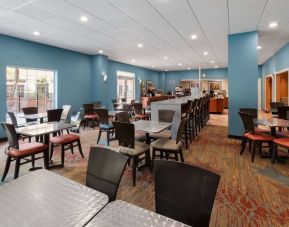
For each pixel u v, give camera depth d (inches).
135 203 96.7
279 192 106.3
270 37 236.2
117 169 57.2
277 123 149.6
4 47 216.1
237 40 214.1
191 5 145.5
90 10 152.6
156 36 224.8
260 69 482.3
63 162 141.9
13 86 243.9
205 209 46.9
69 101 299.1
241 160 154.6
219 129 277.3
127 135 112.4
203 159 156.8
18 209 42.7
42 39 235.9
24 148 118.6
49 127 134.0
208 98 366.9
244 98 212.8
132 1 138.2
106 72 346.9
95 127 283.1
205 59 393.1
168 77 623.2
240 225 80.6
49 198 47.1
